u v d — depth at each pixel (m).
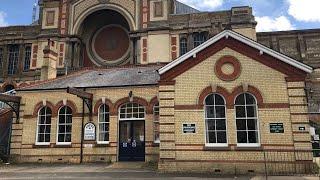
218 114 18.00
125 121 23.62
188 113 18.09
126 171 18.50
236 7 41.19
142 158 23.03
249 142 17.39
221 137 17.77
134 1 43.28
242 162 17.12
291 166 16.59
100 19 45.72
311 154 16.55
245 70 17.88
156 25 42.22
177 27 41.78
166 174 17.00
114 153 23.20
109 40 45.69
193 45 41.25
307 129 16.73
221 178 15.48
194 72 18.39
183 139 17.92
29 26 45.94
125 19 43.94
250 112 17.66
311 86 40.66
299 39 43.78
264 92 17.47
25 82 44.06
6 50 46.09
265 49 17.66
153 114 23.00
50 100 24.73
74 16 44.62
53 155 23.95
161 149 17.98
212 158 17.48
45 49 31.11
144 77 25.33
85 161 23.44
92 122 23.84
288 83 17.28
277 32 44.53
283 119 17.05
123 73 27.38
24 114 24.88
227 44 18.22
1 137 26.17
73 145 23.81
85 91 24.22
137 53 42.09
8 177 16.84
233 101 17.73
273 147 16.92
